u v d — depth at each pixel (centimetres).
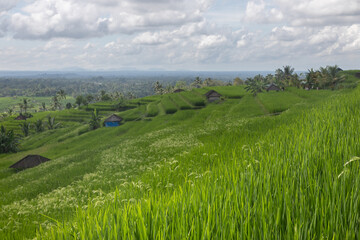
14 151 8444
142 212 419
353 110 1416
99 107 15238
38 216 1238
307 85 12100
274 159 646
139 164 2202
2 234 969
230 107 8150
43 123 13288
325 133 823
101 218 439
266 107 6306
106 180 1778
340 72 14812
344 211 345
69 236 426
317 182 435
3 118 17050
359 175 423
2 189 3397
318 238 320
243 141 1474
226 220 365
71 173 3061
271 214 354
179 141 2991
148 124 8300
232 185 503
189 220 377
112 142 5675
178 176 958
